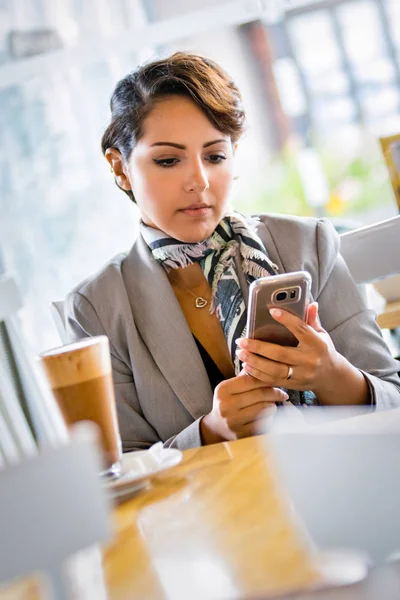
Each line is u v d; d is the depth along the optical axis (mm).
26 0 4133
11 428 1292
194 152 1317
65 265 4234
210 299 1405
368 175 5785
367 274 1610
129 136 1353
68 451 423
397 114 5684
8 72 3441
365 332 1407
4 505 408
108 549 637
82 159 4254
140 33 3324
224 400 1137
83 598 535
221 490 734
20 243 4215
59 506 417
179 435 1204
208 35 5688
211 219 1364
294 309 1105
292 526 537
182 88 1307
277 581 478
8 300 1402
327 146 5805
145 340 1357
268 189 5910
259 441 904
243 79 5793
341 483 494
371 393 1208
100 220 4262
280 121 5832
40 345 4094
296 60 5715
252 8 3141
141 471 835
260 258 1391
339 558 485
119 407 1351
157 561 577
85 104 4246
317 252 1449
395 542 474
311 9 5586
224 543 577
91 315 1386
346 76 5688
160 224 1367
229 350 1366
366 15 5566
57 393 829
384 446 491
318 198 5875
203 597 483
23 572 410
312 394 1345
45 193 4234
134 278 1407
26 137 4223
